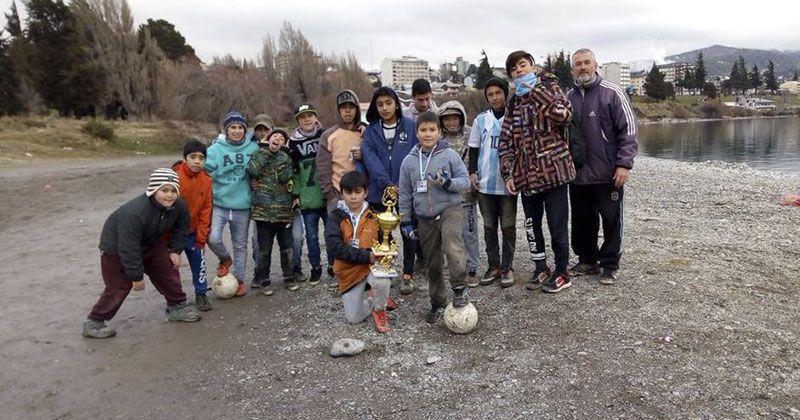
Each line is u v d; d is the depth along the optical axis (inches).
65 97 1494.8
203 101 1675.7
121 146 1202.6
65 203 497.0
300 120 226.7
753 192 468.8
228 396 141.6
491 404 131.4
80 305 216.7
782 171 877.2
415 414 129.1
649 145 1723.7
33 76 1462.8
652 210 390.9
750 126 2824.8
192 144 194.9
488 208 213.0
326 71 2353.6
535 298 198.4
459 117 224.1
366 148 209.9
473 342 166.4
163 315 202.4
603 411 125.7
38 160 885.8
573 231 218.1
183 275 259.3
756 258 242.5
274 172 215.2
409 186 188.9
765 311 178.2
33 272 267.4
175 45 2364.7
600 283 208.2
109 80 1546.5
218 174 213.5
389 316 192.1
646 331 164.7
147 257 186.7
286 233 223.1
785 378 135.7
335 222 181.0
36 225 394.6
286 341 174.7
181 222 189.2
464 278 173.0
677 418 121.4
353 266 181.0
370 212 182.9
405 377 147.1
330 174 215.6
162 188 177.0
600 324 171.5
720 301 187.3
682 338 159.0
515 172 195.2
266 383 147.6
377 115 215.0
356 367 154.5
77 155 1021.2
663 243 273.7
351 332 179.5
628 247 265.6
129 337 182.2
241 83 1803.6
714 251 255.8
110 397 143.4
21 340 181.9
